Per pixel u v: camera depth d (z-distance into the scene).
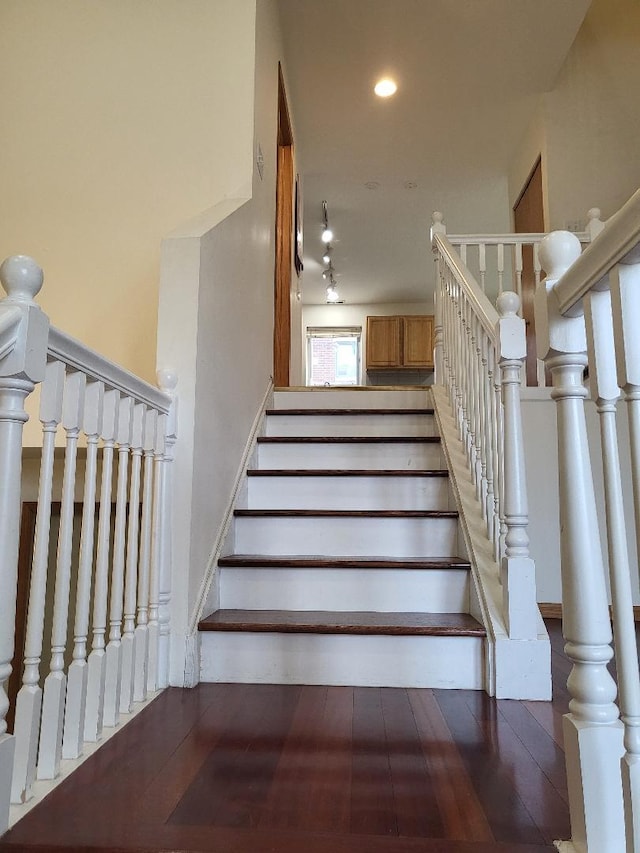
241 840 0.93
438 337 3.20
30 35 2.83
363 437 2.74
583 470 0.95
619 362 0.76
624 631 0.77
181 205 2.68
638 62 4.25
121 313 2.65
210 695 1.66
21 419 0.98
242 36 2.75
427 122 4.71
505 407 1.77
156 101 2.75
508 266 6.30
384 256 7.29
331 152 5.12
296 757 1.24
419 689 1.74
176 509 1.78
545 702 1.62
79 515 2.78
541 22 3.73
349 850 0.90
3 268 0.99
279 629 1.79
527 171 4.74
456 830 0.96
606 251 0.78
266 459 2.79
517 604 1.69
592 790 0.87
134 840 0.92
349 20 3.71
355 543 2.25
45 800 1.05
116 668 1.41
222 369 2.16
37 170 2.75
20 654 2.81
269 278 3.22
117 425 1.40
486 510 2.06
